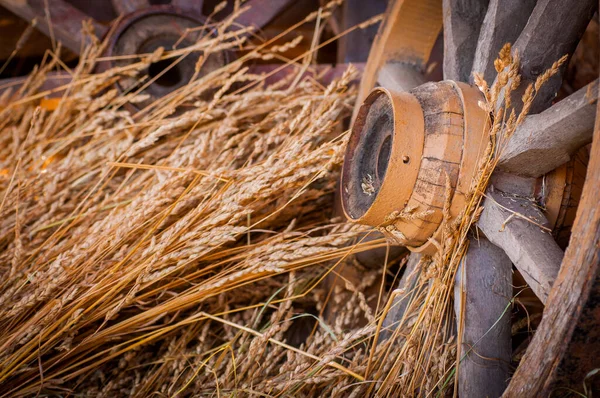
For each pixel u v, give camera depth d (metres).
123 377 0.99
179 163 1.04
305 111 1.01
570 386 0.70
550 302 0.68
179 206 0.97
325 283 1.12
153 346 1.06
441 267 0.80
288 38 1.83
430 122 0.80
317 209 1.23
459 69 0.92
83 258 0.94
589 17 0.78
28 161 1.19
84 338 0.95
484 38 0.86
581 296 0.65
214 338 1.07
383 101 0.86
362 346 1.02
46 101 1.39
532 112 0.80
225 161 1.06
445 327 0.87
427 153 0.79
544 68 0.79
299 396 0.89
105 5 1.64
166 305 0.93
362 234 1.03
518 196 0.79
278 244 0.94
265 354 1.04
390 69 1.09
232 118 1.13
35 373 0.93
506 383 0.79
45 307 0.89
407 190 0.80
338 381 0.91
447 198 0.78
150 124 1.13
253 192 0.92
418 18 1.06
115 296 0.97
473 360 0.80
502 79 0.72
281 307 0.95
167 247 0.95
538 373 0.69
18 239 0.92
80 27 1.36
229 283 0.97
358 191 0.89
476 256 0.81
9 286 0.95
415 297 0.89
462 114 0.79
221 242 0.91
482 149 0.78
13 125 1.34
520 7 0.84
